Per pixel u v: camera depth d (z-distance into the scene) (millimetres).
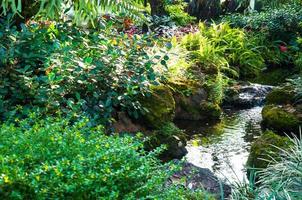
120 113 5121
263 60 9617
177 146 5387
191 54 8258
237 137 6094
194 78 7168
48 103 4438
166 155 5336
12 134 3068
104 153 2832
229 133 6227
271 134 5133
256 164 4906
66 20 5590
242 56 9242
